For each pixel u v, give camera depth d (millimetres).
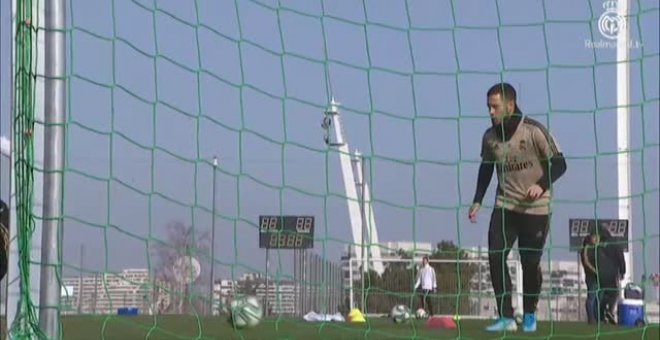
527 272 19781
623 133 20062
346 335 18672
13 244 13211
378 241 22938
